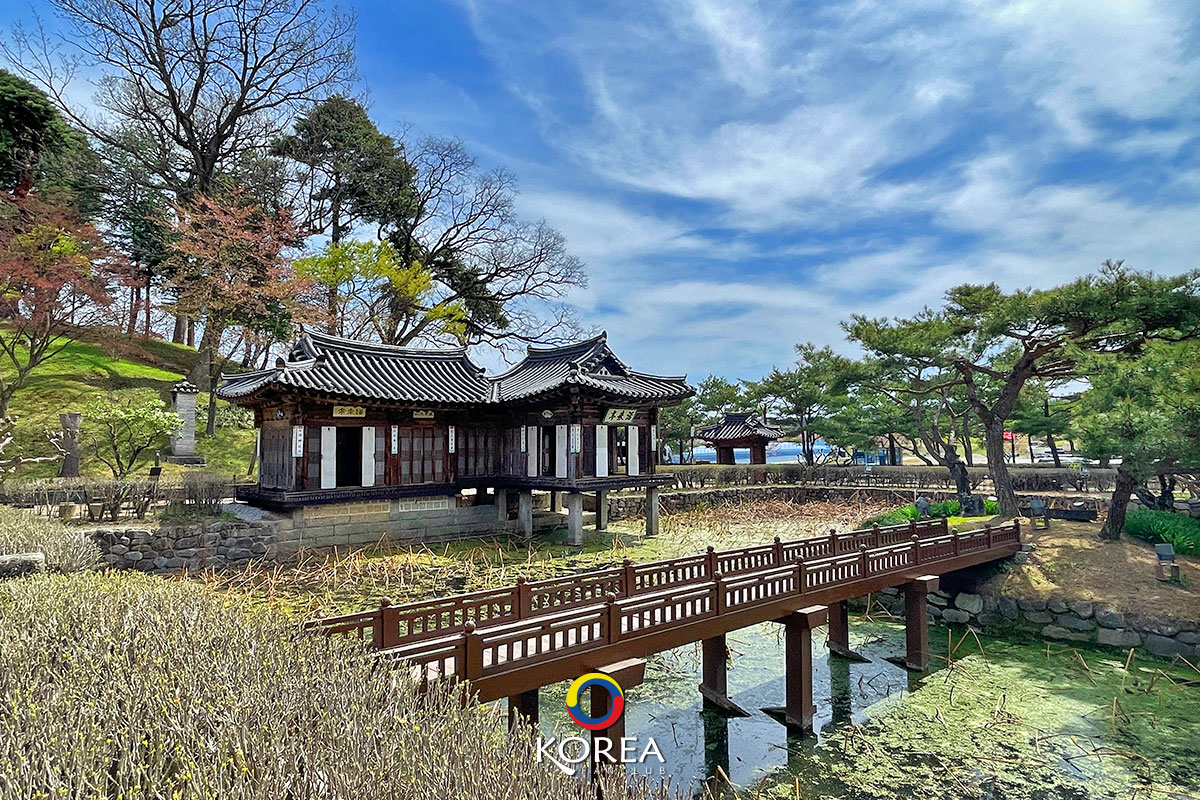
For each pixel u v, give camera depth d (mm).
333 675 4422
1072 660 14961
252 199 32312
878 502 33562
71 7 29906
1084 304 19172
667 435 47594
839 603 15766
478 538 20469
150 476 21031
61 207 28531
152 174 34094
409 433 19516
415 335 37875
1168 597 15891
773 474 39969
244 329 31203
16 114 32281
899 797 9375
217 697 3848
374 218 38062
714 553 13141
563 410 20266
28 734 3207
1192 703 12398
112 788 2992
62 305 26188
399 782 3006
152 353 35812
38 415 25828
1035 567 18312
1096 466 32438
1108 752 10578
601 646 9094
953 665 14898
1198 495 23266
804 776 9984
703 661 12641
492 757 3473
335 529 17734
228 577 14953
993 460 23469
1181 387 15117
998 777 9859
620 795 3439
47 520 13258
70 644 4730
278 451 17969
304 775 3035
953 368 28047
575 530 20000
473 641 7676
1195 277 18188
